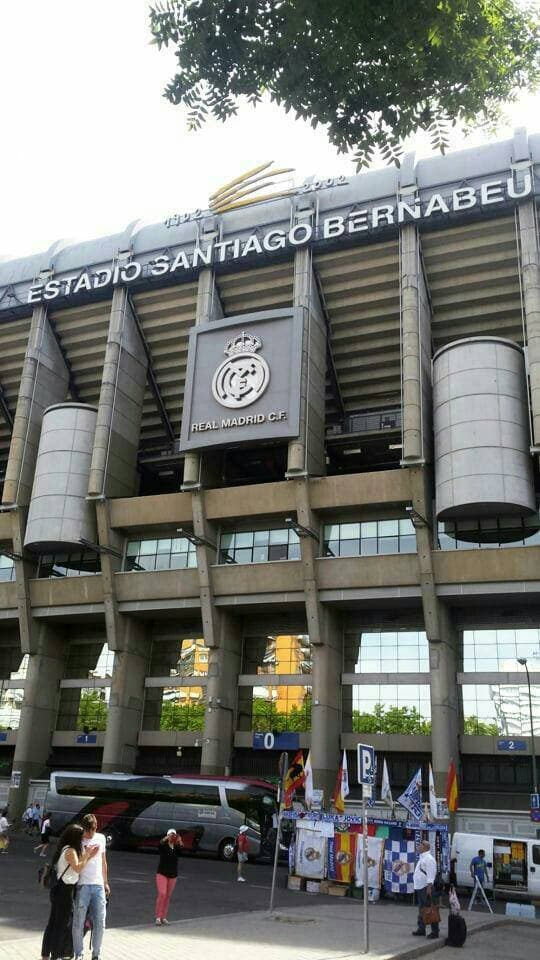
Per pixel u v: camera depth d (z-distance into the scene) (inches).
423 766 1692.9
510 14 429.7
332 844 959.0
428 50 422.0
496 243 1736.0
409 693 1727.4
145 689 1958.7
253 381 1782.7
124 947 477.4
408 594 1658.5
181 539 1903.3
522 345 1823.3
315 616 1700.3
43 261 2188.7
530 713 1617.9
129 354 2015.3
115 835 1416.1
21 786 1904.5
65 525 1902.1
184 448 1809.8
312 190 1910.7
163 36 450.3
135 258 2047.2
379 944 560.1
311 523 1716.3
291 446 1728.6
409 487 1643.7
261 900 827.4
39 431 2085.4
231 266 1925.4
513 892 1079.6
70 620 2039.9
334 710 1717.5
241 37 442.6
